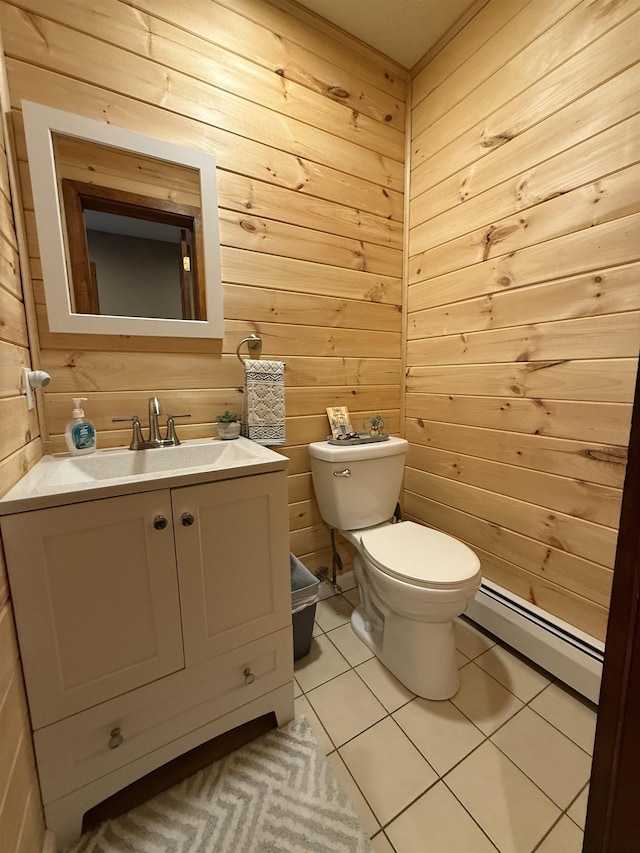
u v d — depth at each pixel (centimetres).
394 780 93
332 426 160
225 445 127
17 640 71
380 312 173
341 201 156
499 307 136
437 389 166
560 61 111
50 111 101
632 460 51
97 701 80
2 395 74
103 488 76
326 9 137
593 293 108
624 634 53
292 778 93
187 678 91
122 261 115
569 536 119
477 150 139
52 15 100
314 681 124
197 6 119
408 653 119
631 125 96
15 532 69
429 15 140
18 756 67
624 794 54
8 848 59
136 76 111
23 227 100
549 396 122
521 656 132
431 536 134
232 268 133
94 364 115
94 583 78
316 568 169
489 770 96
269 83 134
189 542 87
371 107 159
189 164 120
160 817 86
